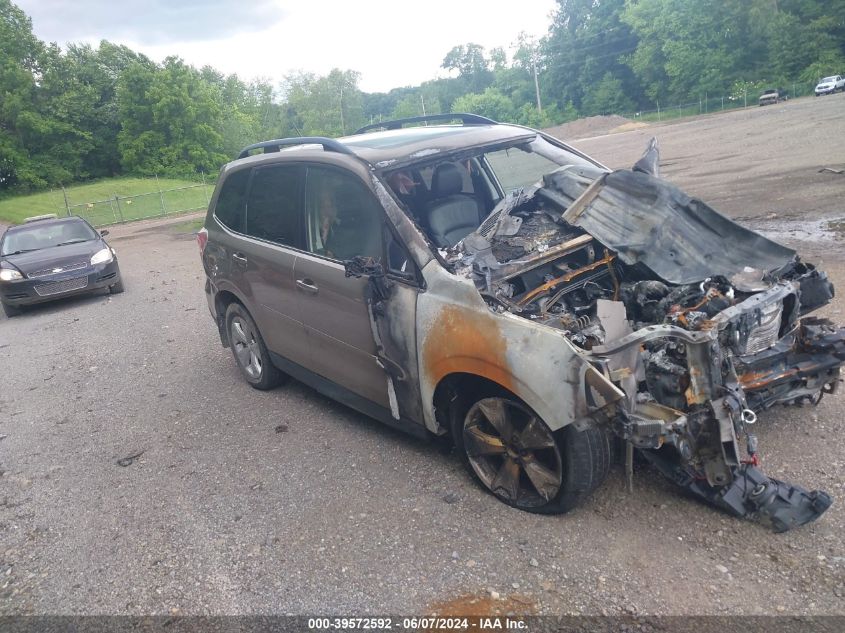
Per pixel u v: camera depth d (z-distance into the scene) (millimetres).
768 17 60562
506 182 5090
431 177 4742
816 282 3754
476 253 3922
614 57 82812
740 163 16984
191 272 13281
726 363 3076
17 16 61969
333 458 4566
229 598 3322
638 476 3766
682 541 3234
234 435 5152
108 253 11742
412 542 3539
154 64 61188
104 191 50344
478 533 3529
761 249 3863
